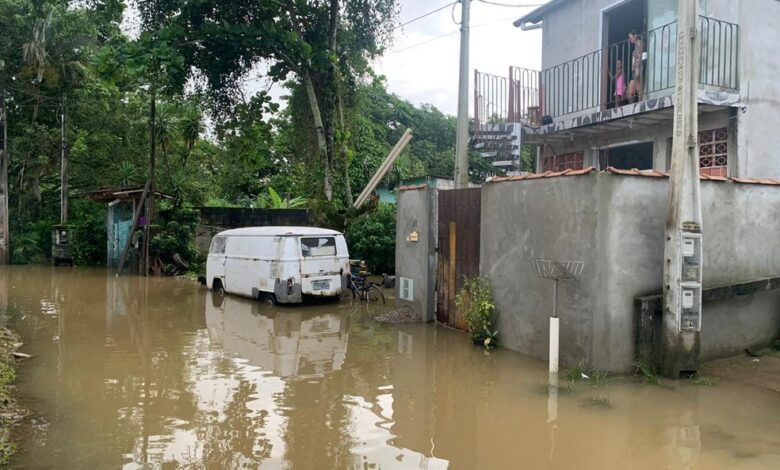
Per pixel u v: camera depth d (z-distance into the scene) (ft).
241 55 49.93
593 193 21.02
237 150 57.06
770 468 13.75
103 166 88.84
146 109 82.23
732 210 23.58
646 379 20.49
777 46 32.04
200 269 65.41
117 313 37.35
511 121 40.55
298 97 52.54
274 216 69.56
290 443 15.43
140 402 18.93
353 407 18.44
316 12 49.24
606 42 37.88
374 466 14.01
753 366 22.24
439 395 19.63
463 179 39.60
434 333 30.09
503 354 25.20
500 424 16.85
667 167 33.30
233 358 25.11
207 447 15.12
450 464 14.14
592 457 14.52
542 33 43.39
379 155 82.99
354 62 53.06
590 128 35.86
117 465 13.98
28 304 41.32
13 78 77.30
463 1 39.70
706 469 13.74
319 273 39.14
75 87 79.20
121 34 78.28
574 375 21.09
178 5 48.52
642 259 21.50
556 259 22.85
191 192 88.02
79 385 20.93
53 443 15.38
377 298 42.47
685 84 20.36
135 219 63.93
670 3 33.45
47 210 93.61
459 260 30.58
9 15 72.43
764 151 31.22
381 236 51.16
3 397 19.08
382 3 50.67
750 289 22.74
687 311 20.57
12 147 80.23
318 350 26.58
